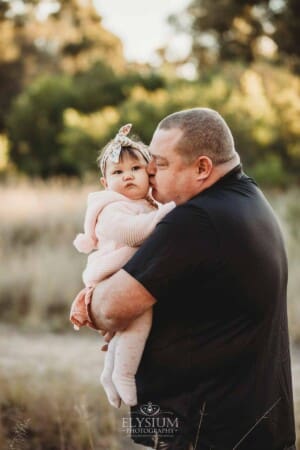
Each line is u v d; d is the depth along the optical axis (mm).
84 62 33688
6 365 5379
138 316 2219
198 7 24188
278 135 16453
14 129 20719
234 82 18500
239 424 2176
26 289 8273
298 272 7559
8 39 29016
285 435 2354
